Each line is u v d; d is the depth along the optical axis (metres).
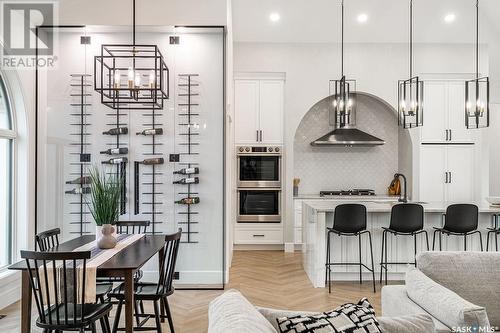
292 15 6.50
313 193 7.84
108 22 4.73
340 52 7.07
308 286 4.89
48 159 4.86
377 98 7.22
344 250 5.06
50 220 4.85
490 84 7.07
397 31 6.77
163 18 4.77
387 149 7.86
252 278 5.28
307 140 7.83
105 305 2.83
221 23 4.81
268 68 7.07
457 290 2.45
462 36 6.84
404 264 5.07
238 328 1.30
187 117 4.93
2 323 3.67
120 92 4.86
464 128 7.04
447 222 4.69
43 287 2.75
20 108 4.60
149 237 3.85
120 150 4.84
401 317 1.78
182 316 3.87
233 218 7.07
